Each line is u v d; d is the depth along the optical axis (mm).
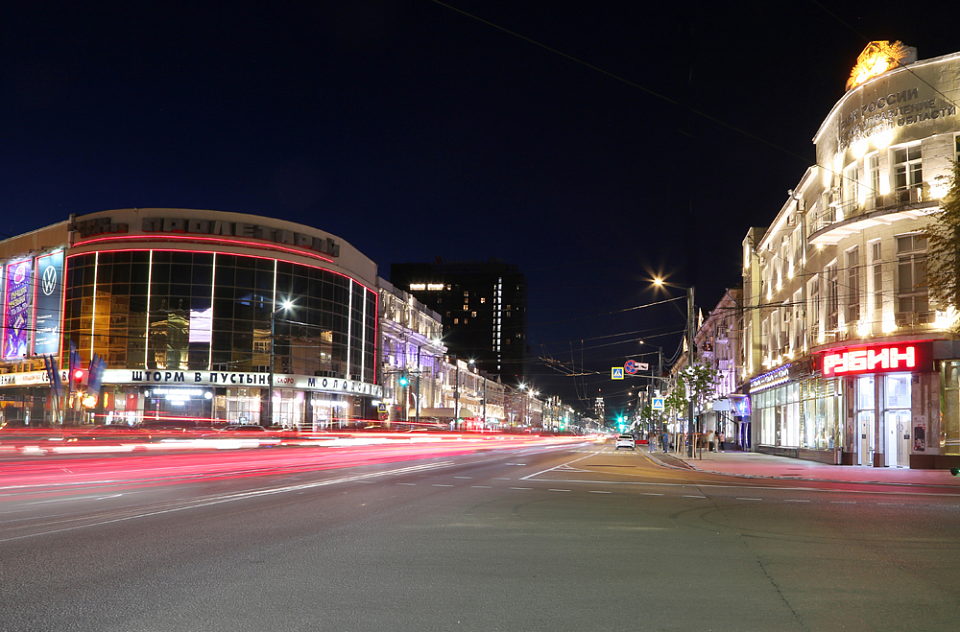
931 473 26531
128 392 60688
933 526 11844
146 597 6406
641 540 10031
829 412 34469
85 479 18781
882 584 7324
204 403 61250
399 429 74938
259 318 63844
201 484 17719
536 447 61875
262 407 63719
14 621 5613
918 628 5758
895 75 29875
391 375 84500
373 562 8156
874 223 30141
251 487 17016
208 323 61969
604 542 9805
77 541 9164
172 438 50844
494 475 22859
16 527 10219
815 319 36906
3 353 68625
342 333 71062
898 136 29500
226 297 62750
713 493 18094
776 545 9727
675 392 54938
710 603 6480
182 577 7227
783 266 44469
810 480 24000
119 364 60562
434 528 10859
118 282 61406
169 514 11852
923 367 28297
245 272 63656
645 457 42500
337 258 71312
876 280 30547
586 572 7777
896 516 13234
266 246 65000
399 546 9227
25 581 6965
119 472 21578
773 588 7102
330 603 6309
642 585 7176
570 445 75562
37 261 66500
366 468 25078
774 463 34875
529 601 6480
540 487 18688
